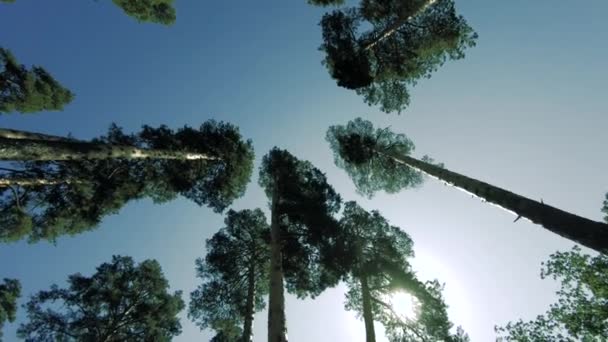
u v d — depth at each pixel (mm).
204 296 18188
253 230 19203
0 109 16922
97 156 11000
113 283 19438
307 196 17312
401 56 16438
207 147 16906
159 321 19781
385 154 17125
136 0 15711
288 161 18812
